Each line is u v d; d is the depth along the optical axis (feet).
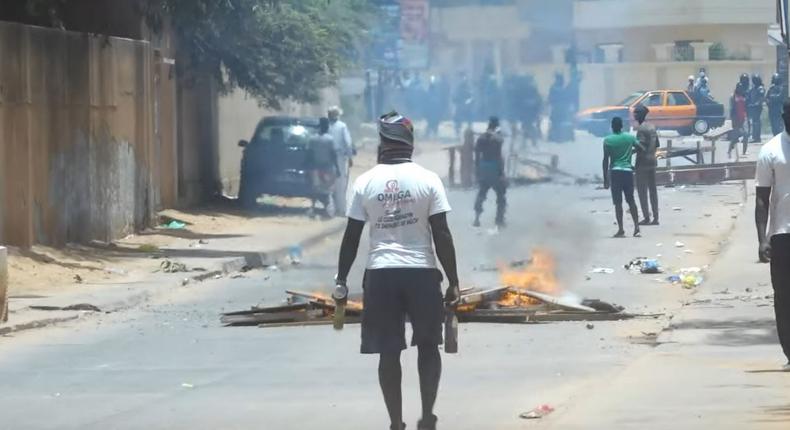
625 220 144.97
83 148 121.70
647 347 69.87
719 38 318.45
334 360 68.03
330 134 157.58
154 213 141.90
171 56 152.87
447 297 46.80
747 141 231.71
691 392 53.52
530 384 59.47
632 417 48.83
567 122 270.26
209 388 60.59
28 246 109.81
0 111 105.29
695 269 104.83
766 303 82.99
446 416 52.11
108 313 88.58
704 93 277.23
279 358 68.95
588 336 74.23
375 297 45.98
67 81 117.91
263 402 56.70
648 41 320.70
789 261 55.98
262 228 143.64
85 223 121.90
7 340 77.00
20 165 108.68
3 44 105.40
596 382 59.16
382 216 46.11
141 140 137.28
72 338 77.56
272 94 163.22
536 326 78.54
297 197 169.48
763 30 317.42
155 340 76.23
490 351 69.36
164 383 62.13
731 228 131.44
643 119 140.97
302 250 130.72
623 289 95.25
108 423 52.85
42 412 55.47
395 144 46.68
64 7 137.18
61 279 101.19
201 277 107.04
